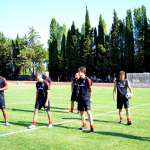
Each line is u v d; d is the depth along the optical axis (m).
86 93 10.86
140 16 71.44
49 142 9.23
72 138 9.75
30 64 89.62
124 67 69.50
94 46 74.75
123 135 10.19
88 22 75.50
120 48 70.19
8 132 10.73
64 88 44.34
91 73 74.50
